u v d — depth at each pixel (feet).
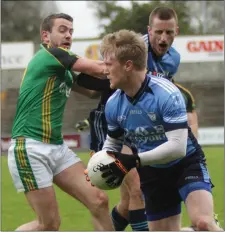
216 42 152.05
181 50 152.56
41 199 39.50
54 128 39.88
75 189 40.11
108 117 35.24
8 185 84.48
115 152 33.42
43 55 39.81
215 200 65.31
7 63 148.87
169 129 32.76
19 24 243.40
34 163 39.24
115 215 47.32
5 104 147.84
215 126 155.02
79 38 147.64
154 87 33.14
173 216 37.47
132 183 44.21
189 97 48.78
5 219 59.67
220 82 153.89
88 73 39.24
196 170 35.22
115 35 32.68
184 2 197.26
